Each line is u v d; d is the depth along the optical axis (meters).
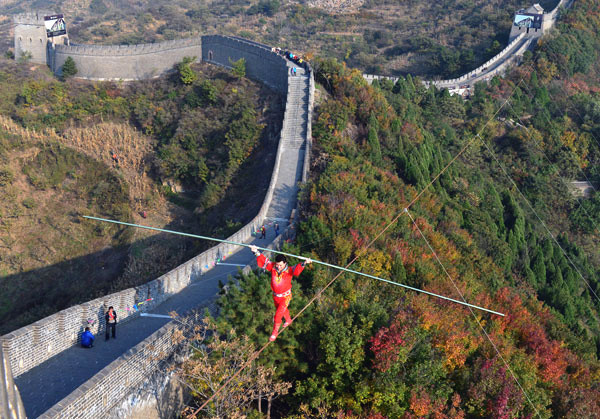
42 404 21.98
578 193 88.50
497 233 62.06
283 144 64.69
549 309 50.69
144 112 87.31
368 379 26.89
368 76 110.94
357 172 55.00
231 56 95.12
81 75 99.56
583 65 126.88
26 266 63.06
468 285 42.12
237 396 23.81
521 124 98.19
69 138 80.44
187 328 27.48
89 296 57.81
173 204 73.94
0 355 13.38
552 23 144.62
